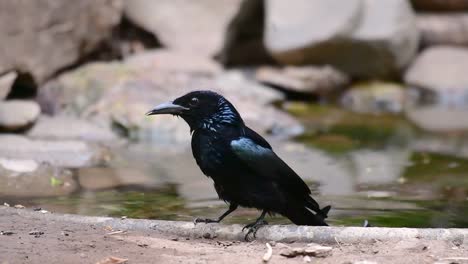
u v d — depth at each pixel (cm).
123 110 1496
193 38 1894
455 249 743
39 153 1261
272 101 1759
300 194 817
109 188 1110
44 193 1068
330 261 703
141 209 993
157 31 1891
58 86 1595
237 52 2016
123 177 1177
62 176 1158
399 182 1186
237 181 797
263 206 802
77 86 1579
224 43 1906
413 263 695
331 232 783
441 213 992
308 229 789
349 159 1353
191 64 1756
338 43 1906
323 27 1898
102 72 1614
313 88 1870
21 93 1609
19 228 803
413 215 978
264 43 1959
